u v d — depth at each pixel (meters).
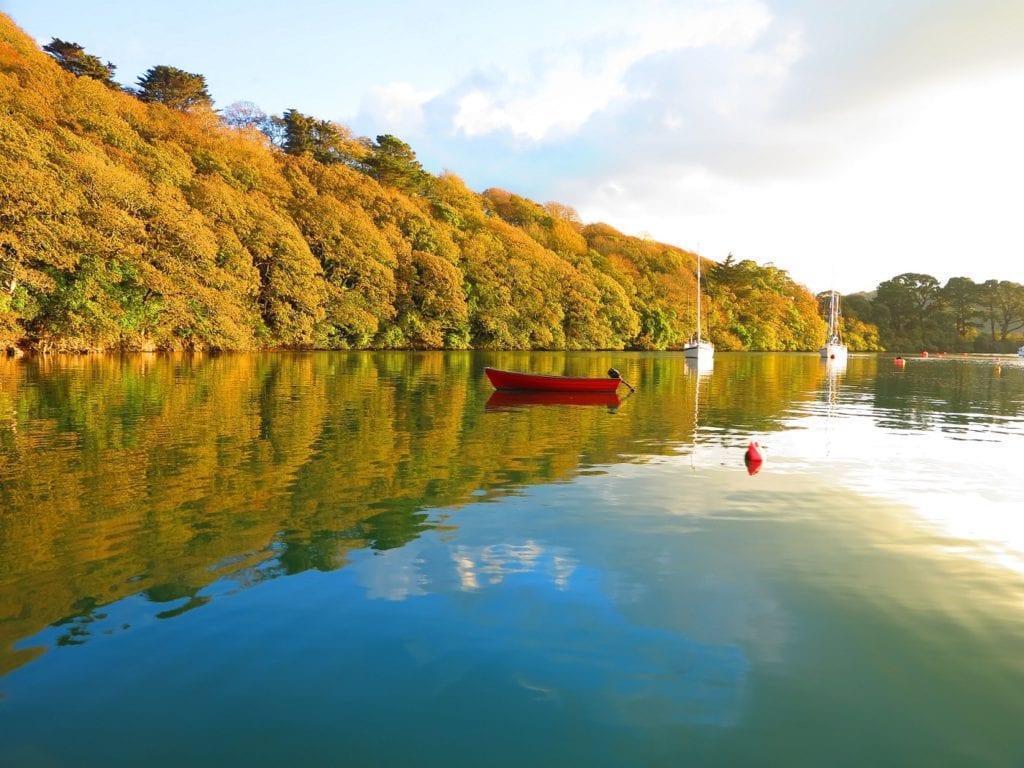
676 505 8.12
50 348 34.44
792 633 4.80
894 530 7.25
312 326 54.88
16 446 11.35
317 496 8.28
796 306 116.56
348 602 5.16
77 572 5.69
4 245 31.53
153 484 8.78
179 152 50.91
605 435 13.63
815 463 11.06
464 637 4.64
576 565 6.04
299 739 3.53
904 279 146.25
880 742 3.58
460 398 20.44
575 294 79.31
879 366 58.47
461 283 68.81
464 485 8.99
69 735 3.54
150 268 37.44
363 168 83.94
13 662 4.21
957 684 4.15
